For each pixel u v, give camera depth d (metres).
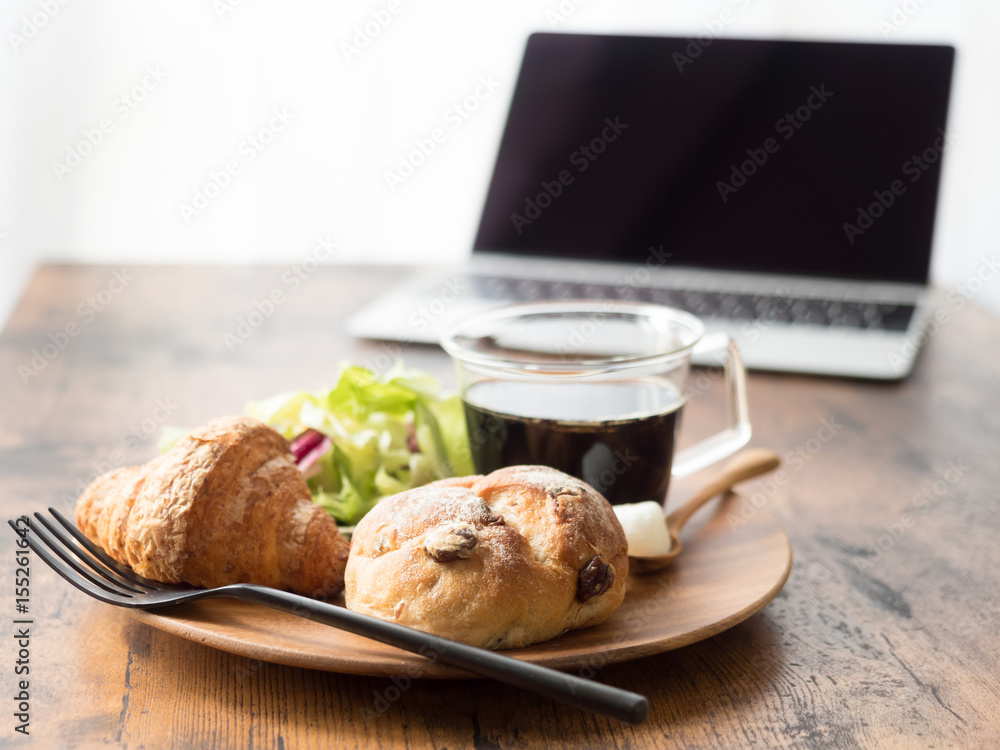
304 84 1.53
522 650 0.54
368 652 0.52
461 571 0.54
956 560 0.64
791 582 0.63
